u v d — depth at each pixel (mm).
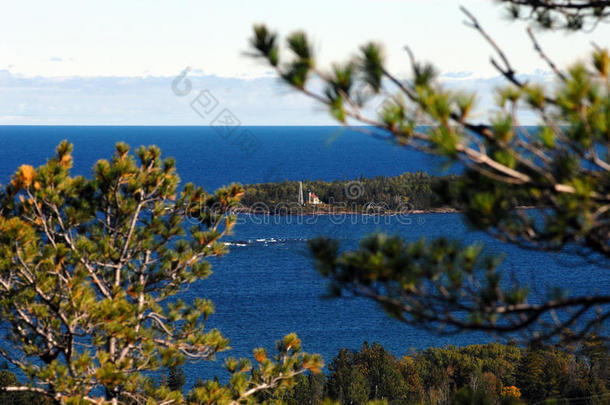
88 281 18469
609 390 74125
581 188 6090
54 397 16766
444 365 104625
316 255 7020
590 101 6195
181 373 72938
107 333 15977
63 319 16156
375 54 6066
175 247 20453
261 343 121000
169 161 21141
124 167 19531
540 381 81188
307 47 5992
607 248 6672
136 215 20375
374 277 6863
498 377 97625
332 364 100375
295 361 19250
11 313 17078
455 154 6082
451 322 6883
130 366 17625
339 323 139125
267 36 6027
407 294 6961
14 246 15688
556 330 7070
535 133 6598
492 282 6730
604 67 6387
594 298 6688
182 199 20953
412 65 6375
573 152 6418
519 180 6434
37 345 18094
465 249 6852
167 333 19781
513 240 6828
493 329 6809
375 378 96938
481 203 6754
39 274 15938
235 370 19469
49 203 17938
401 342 128625
